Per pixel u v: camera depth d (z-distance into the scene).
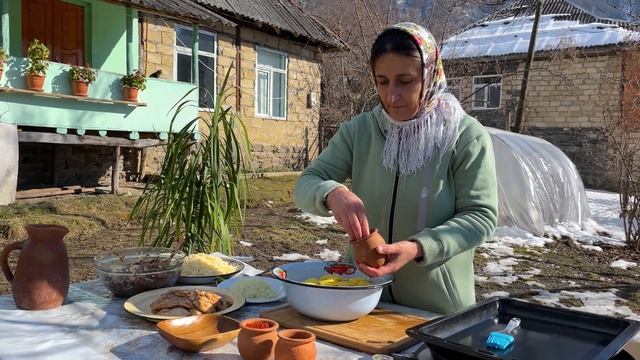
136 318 1.53
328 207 1.53
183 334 1.35
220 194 3.37
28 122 7.04
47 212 6.62
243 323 1.26
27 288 1.57
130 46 8.37
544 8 19.55
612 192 14.98
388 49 1.56
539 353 1.21
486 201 1.62
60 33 8.58
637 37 13.52
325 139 14.70
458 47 18.28
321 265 1.75
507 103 17.39
